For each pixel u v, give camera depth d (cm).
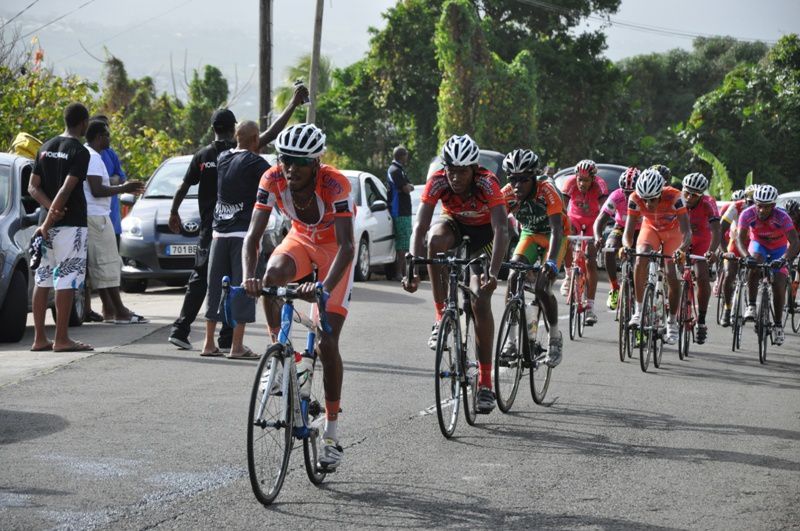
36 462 845
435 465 870
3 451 877
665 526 720
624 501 777
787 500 790
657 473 863
